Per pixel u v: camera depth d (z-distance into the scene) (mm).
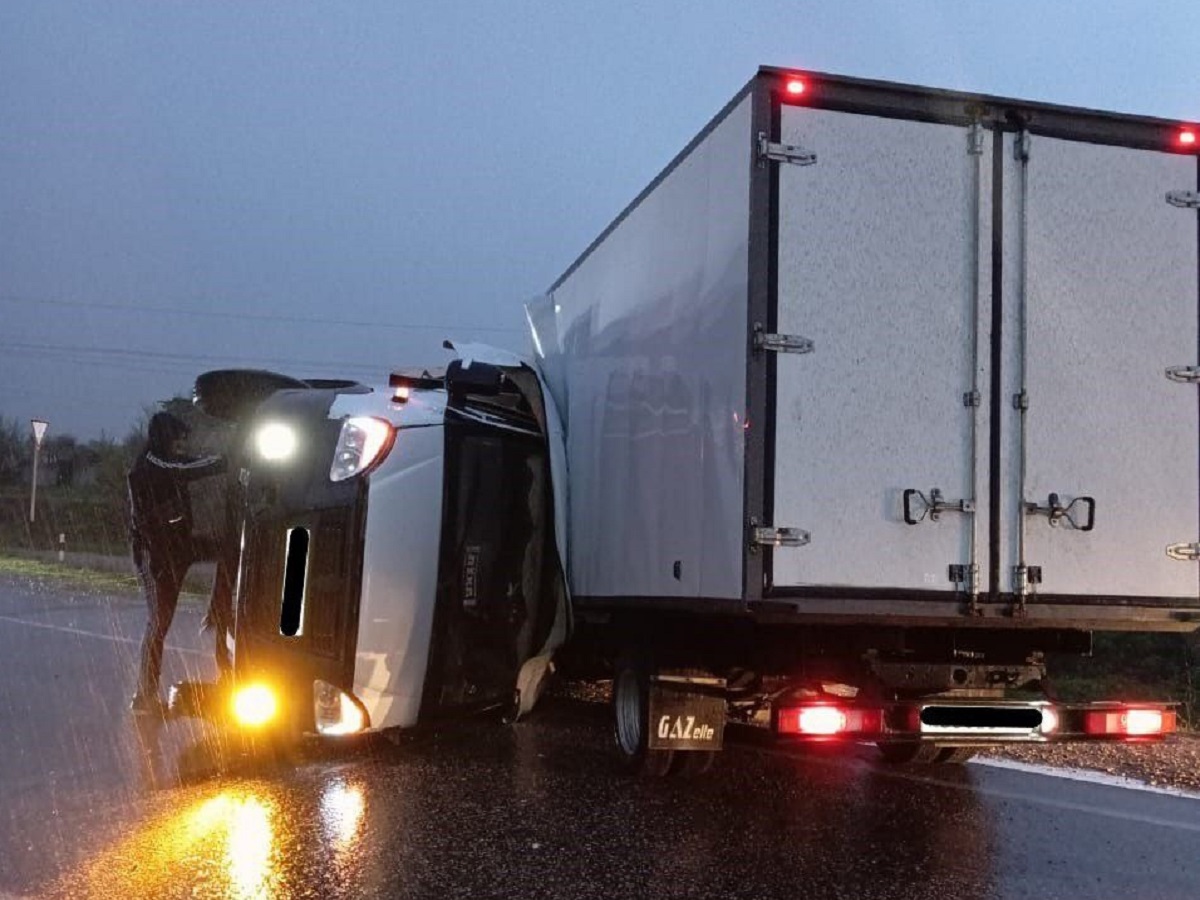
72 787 6996
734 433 5844
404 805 6609
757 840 6020
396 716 7062
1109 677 11352
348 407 7500
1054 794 7047
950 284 6039
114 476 32188
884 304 5938
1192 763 7859
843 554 5781
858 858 5742
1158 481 6262
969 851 5879
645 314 7211
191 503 9133
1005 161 6164
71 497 35531
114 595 20125
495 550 7703
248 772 7410
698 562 6199
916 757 7762
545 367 9289
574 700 10242
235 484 8477
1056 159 6223
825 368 5832
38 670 11500
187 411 9305
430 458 7363
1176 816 6555
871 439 5871
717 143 6250
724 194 6125
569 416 8664
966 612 5914
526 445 8125
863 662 6438
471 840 5949
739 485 5758
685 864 5609
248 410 9125
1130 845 6000
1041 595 6031
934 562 5910
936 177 6059
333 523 7086
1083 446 6156
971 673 6535
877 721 6062
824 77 5914
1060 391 6145
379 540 7000
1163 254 6355
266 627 7262
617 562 7438
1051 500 6066
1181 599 6250
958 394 6016
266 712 7211
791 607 5691
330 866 5500
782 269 5812
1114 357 6230
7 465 47250
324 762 7711
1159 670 11562
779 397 5762
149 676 9305
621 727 7465
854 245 5918
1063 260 6191
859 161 5949
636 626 7406
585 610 8164
